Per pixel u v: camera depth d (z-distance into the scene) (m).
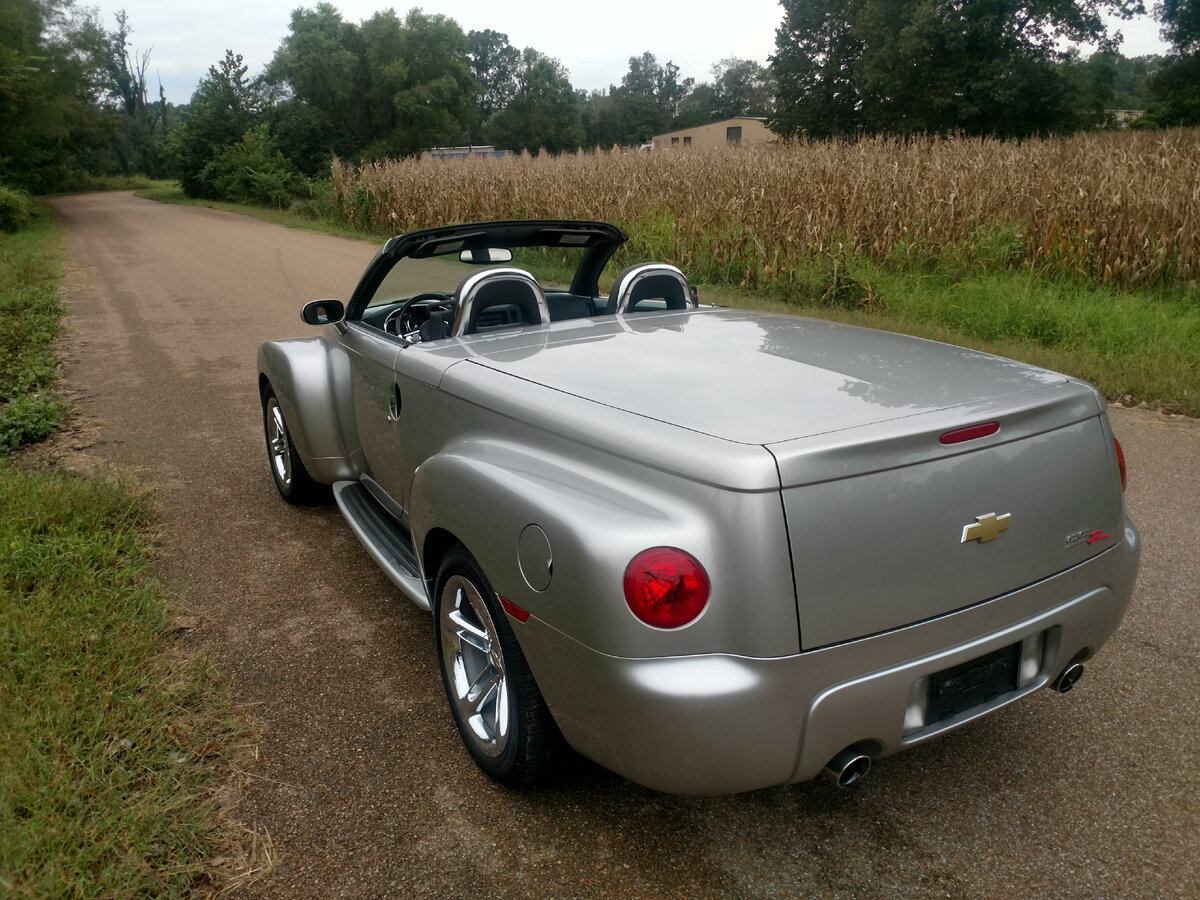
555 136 105.62
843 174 13.40
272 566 3.94
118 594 3.40
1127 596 2.43
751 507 1.79
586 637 1.92
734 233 12.14
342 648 3.23
